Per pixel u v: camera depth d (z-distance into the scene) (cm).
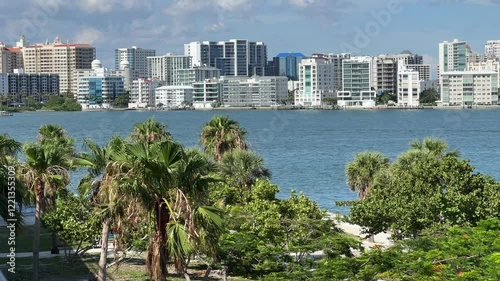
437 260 4994
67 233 7012
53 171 6294
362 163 9906
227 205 7462
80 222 7044
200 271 6888
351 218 7569
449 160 7519
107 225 5509
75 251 7806
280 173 18138
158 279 4691
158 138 9588
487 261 4831
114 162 4731
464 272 4688
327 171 18438
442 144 9575
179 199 4562
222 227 4747
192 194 4703
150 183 4641
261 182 8238
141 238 5988
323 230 6581
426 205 6994
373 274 4853
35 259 6312
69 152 7862
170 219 4662
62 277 6725
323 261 5300
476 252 5059
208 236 4697
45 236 8644
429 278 4622
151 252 4762
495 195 7019
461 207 6875
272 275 5284
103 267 5575
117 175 4681
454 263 4909
